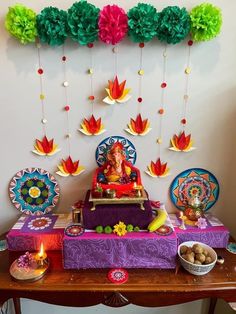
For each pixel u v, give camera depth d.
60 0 1.04
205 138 1.20
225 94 1.15
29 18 1.00
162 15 1.00
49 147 1.20
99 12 1.00
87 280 0.99
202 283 0.98
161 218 1.09
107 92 1.12
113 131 1.19
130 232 1.04
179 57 1.10
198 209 1.19
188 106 1.16
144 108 1.16
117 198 1.04
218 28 1.00
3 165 1.23
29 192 1.25
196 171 1.24
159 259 1.04
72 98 1.14
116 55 1.10
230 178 1.25
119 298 0.96
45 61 1.10
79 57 1.10
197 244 1.06
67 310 1.49
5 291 0.96
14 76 1.12
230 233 1.33
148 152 1.22
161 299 0.98
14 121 1.17
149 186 1.26
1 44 1.08
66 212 1.29
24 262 1.03
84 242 1.01
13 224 1.31
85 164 1.22
